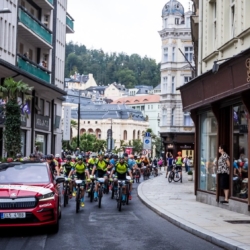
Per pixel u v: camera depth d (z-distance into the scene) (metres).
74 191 18.72
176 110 65.38
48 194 11.11
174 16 66.00
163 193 23.53
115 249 9.49
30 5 40.47
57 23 45.59
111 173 20.27
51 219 11.06
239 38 15.67
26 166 12.66
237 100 15.43
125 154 18.33
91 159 22.89
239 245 9.25
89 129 141.75
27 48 39.91
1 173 12.27
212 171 18.09
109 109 144.25
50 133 44.00
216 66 14.78
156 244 10.11
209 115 18.73
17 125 27.67
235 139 15.84
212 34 19.58
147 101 159.50
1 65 29.36
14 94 28.53
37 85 37.44
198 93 18.61
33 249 9.40
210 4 19.59
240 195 15.23
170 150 66.06
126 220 14.09
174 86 65.56
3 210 10.57
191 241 10.58
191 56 65.44
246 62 13.33
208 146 18.78
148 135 30.89
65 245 9.85
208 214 14.66
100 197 17.67
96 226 12.72
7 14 32.97
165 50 66.25
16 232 11.45
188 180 36.41
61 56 47.25
